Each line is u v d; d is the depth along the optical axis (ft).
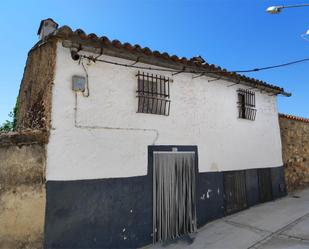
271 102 36.37
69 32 17.48
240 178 30.01
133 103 21.77
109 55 20.18
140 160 21.70
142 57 21.26
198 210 25.13
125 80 21.49
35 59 23.04
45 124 18.20
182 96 25.31
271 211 28.58
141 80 22.62
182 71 24.22
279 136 36.86
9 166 17.84
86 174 18.74
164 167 23.20
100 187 19.29
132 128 21.48
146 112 22.58
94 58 19.74
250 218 26.50
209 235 22.95
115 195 19.98
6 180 17.74
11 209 17.38
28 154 17.63
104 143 19.83
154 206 22.07
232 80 28.91
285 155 38.14
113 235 19.54
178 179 24.04
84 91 19.21
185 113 25.35
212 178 26.89
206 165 26.53
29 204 17.15
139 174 21.50
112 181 19.93
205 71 25.72
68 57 18.84
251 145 32.01
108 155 19.94
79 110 18.90
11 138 17.60
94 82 19.79
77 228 17.99
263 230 23.00
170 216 22.99
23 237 16.93
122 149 20.74
